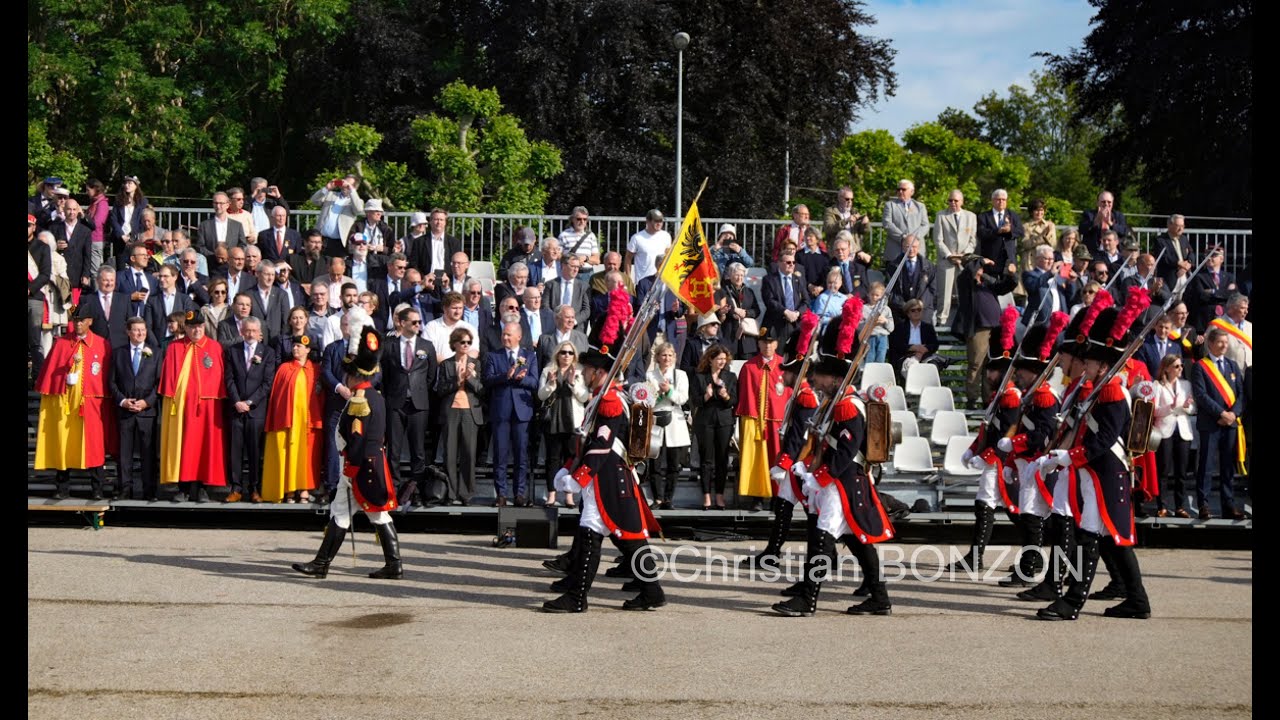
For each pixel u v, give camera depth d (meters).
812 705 7.21
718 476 13.39
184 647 8.25
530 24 30.20
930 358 15.55
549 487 13.02
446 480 13.02
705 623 9.19
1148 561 12.08
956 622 9.34
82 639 8.41
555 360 12.91
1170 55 28.47
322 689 7.39
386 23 31.39
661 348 13.10
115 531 12.62
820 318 10.99
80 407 12.89
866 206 27.48
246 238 16.12
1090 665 8.12
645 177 29.53
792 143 30.95
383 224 16.17
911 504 13.62
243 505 12.84
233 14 32.47
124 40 31.52
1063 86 32.56
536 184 26.11
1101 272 15.38
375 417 10.36
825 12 30.91
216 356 13.09
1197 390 13.13
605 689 7.46
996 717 7.05
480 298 14.43
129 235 15.69
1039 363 10.67
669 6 30.70
